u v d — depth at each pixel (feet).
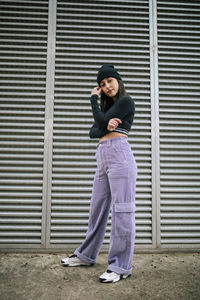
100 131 5.26
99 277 5.16
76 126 7.14
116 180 5.04
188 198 7.25
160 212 7.14
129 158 5.12
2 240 6.75
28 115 7.16
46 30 7.43
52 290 4.72
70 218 6.95
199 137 7.49
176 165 7.30
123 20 7.68
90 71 7.42
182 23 7.85
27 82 7.23
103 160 5.28
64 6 7.56
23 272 5.51
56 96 7.24
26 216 6.87
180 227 7.11
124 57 7.50
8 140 7.05
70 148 7.14
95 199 5.69
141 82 7.51
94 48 7.51
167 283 5.09
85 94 7.34
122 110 5.11
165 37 7.72
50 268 5.74
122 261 5.13
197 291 4.78
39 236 6.84
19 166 6.99
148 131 7.38
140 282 5.11
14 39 7.37
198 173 7.33
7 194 6.86
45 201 6.91
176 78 7.64
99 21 7.58
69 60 7.38
